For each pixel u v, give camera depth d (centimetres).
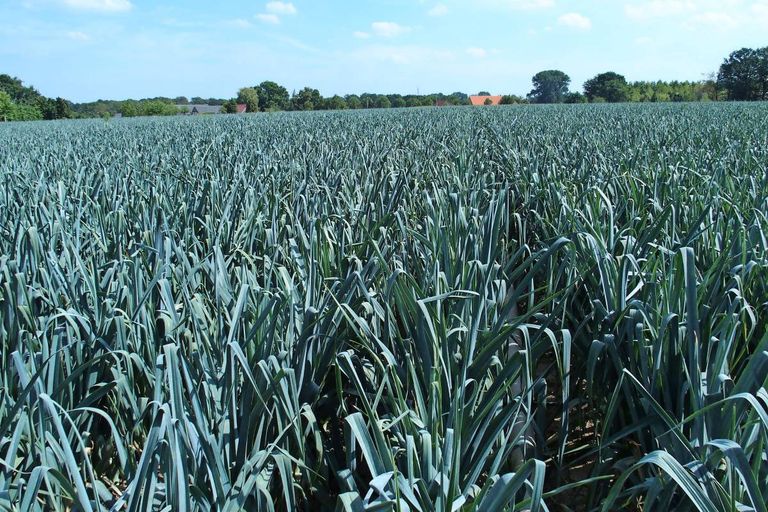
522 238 433
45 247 358
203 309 253
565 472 267
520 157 732
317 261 319
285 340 247
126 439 227
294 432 218
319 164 705
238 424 215
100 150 1027
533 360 264
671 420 184
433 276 286
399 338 254
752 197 440
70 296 277
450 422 204
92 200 468
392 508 163
